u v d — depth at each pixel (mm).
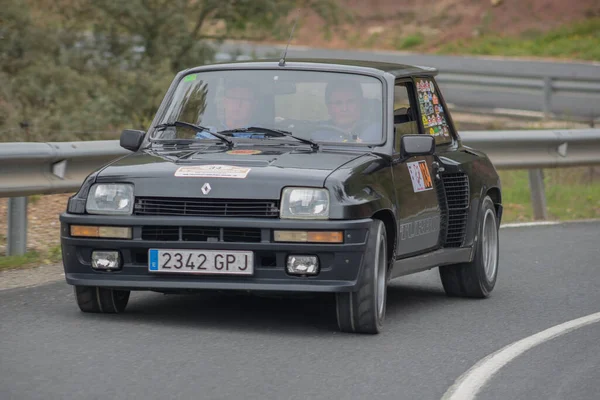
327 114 18000
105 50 41312
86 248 16312
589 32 87688
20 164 21891
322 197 15727
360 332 16609
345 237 15648
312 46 92938
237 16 44781
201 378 13562
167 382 13305
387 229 17281
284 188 15773
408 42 91312
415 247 18266
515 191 38719
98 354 14578
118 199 16172
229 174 15984
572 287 21844
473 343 16359
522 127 49500
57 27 40344
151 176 16172
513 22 91312
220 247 15695
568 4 91500
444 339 16578
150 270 15945
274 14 45125
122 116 38562
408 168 18125
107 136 35094
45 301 18234
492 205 21375
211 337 15914
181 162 16625
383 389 13453
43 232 25172
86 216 16250
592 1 91312
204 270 15766
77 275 16406
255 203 15766
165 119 18688
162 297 19219
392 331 17000
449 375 14305
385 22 95938
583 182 42688
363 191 16250
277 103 18172
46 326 16234
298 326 17016
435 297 20719
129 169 16484
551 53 83438
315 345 15711
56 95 36719
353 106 18062
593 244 27875
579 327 17828
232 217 15758
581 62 79188
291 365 14453
